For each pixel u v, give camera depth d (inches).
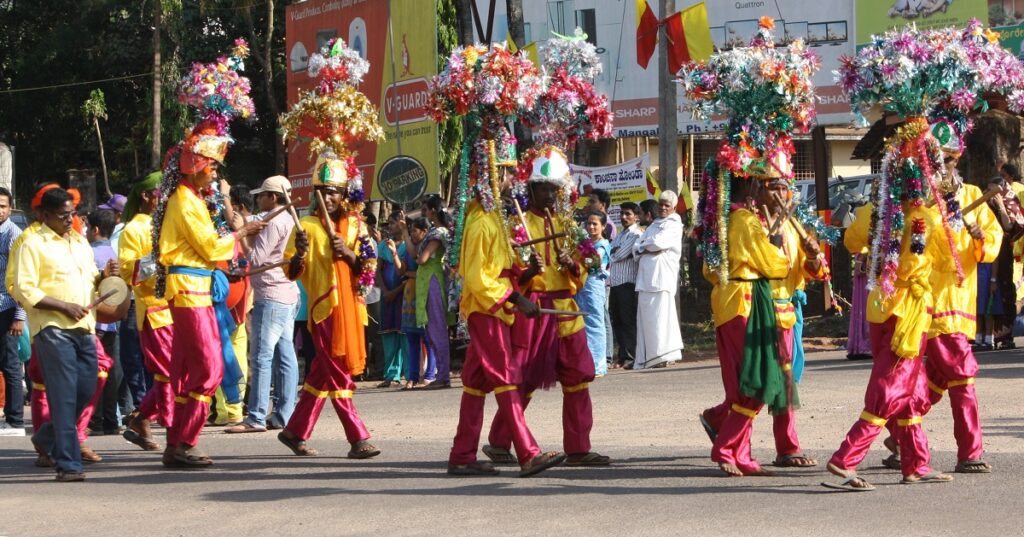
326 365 394.6
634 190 813.2
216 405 523.8
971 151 765.9
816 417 445.4
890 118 351.3
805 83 341.1
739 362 337.7
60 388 363.6
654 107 962.1
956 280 331.3
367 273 396.8
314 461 392.5
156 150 1453.0
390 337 673.6
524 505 306.5
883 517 281.6
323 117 403.9
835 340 747.4
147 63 1594.5
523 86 355.9
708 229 345.7
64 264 363.6
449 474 355.9
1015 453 362.6
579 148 960.3
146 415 433.7
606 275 621.9
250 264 480.7
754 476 339.6
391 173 917.8
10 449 452.8
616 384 577.3
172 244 377.4
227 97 379.2
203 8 1439.5
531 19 999.0
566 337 362.9
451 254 364.5
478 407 355.3
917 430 323.6
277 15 1514.5
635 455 382.9
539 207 362.9
